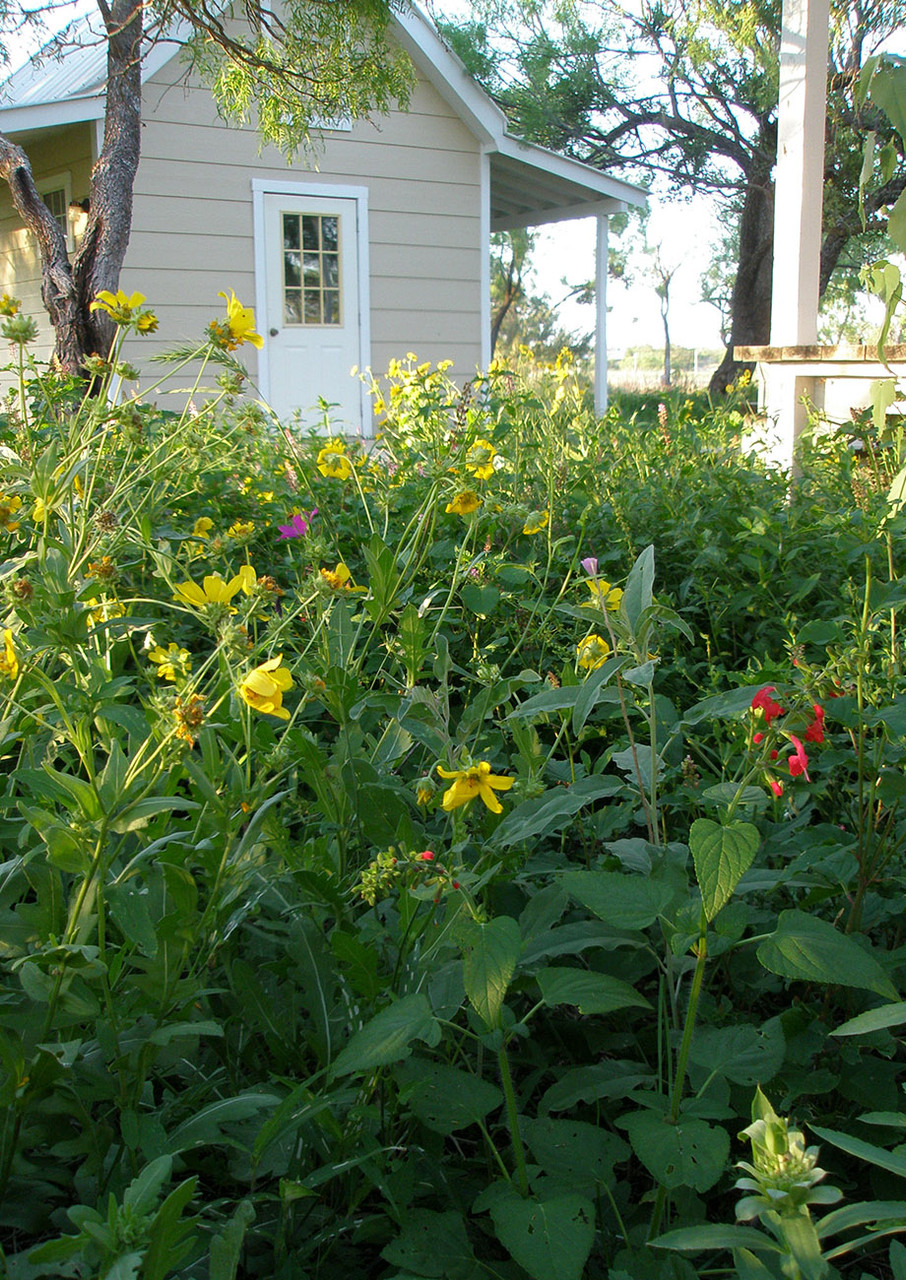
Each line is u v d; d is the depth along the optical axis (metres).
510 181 12.77
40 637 1.69
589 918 1.80
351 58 9.05
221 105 9.11
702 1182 1.17
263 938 1.63
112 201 8.57
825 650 2.60
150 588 2.82
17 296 11.83
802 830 1.88
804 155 5.38
